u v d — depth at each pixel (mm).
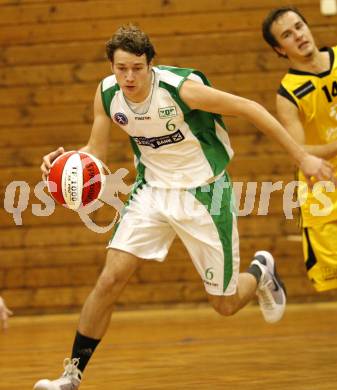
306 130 11078
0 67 21641
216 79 21250
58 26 21500
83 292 21281
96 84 21453
